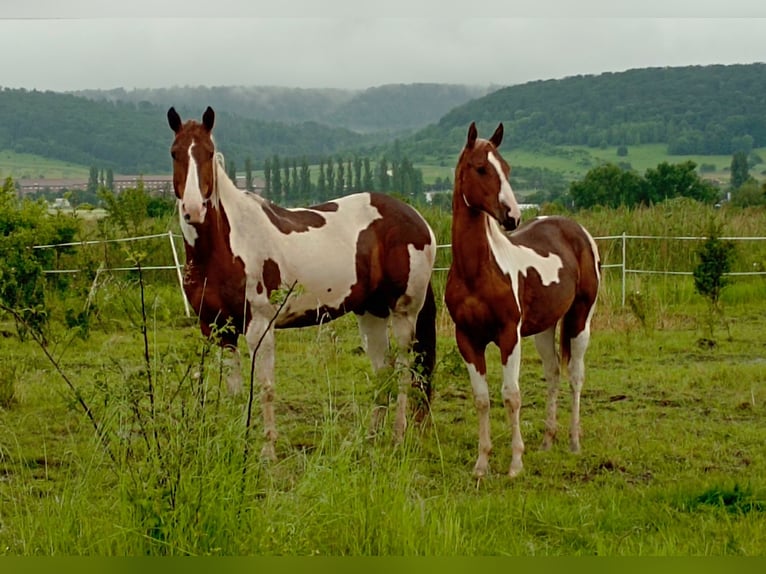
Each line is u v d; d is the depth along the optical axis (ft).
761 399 32.14
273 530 16.71
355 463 18.38
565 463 25.08
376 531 17.46
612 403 32.12
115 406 17.76
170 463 16.81
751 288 56.80
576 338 26.96
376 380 23.20
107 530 17.07
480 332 23.97
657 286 56.39
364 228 28.04
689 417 30.04
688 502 21.61
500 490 22.89
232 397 19.04
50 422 28.04
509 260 24.02
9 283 39.63
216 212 24.82
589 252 27.50
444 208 69.21
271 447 24.32
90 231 56.18
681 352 41.47
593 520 20.36
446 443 26.96
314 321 27.48
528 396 33.12
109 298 23.04
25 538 17.48
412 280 28.43
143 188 62.59
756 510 21.09
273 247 25.84
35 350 37.55
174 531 16.49
